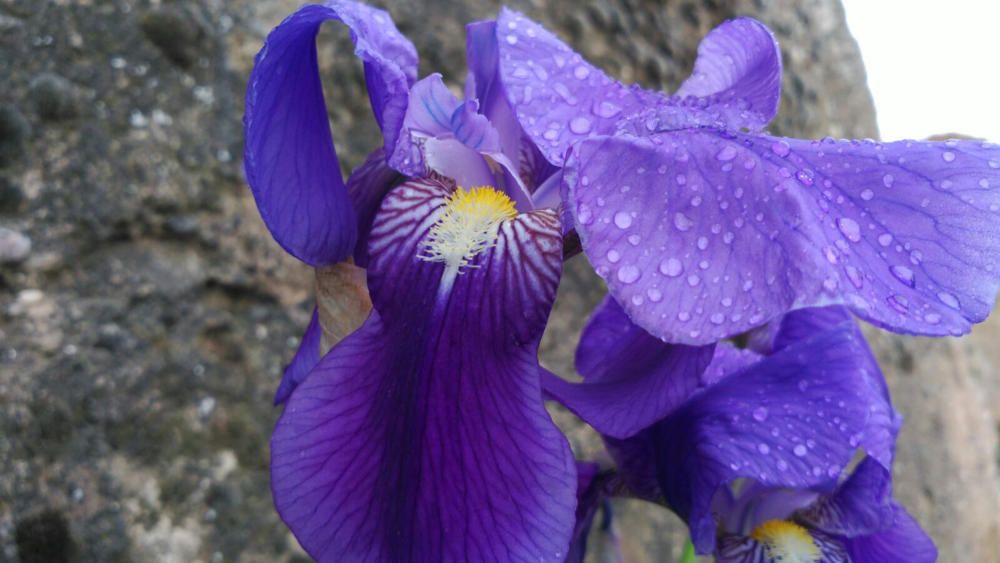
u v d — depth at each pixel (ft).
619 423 0.74
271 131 0.70
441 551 0.66
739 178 0.62
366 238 0.79
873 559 0.90
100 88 1.14
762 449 0.79
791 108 1.70
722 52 0.80
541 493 0.66
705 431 0.80
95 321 1.12
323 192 0.74
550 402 1.39
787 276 0.59
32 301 1.10
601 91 0.73
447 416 0.68
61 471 1.09
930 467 1.88
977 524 1.98
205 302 1.18
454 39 1.37
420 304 0.71
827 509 0.88
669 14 1.53
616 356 0.82
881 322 0.58
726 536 0.88
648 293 0.61
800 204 0.60
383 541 0.67
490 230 0.72
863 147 0.64
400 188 0.74
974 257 0.60
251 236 1.21
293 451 0.68
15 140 1.09
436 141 0.76
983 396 2.23
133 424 1.13
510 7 1.41
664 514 1.54
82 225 1.12
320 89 0.75
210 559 1.16
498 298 0.70
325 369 0.69
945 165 0.62
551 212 0.74
